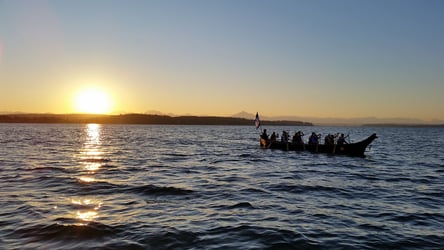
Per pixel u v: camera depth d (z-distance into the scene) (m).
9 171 21.72
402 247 8.98
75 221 10.63
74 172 21.73
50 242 8.88
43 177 19.30
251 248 8.77
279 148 42.25
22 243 8.76
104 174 21.09
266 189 16.70
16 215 11.24
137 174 21.42
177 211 12.24
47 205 12.72
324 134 126.81
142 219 11.08
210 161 30.33
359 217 11.84
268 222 11.00
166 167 25.53
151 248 8.68
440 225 10.98
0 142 54.25
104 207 12.62
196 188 16.67
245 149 45.41
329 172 23.48
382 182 19.53
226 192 15.80
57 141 60.62
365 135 121.06
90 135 91.06
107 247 8.63
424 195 15.82
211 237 9.50
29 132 103.56
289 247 8.88
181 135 98.88
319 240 9.41
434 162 31.34
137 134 103.38
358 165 28.17
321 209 12.86
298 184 18.23
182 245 8.90
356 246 9.01
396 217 11.91
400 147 54.28
